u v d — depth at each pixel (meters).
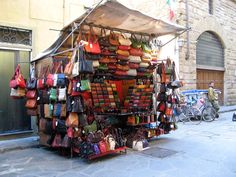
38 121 6.70
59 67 5.94
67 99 5.45
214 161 5.40
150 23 6.24
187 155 5.86
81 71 5.08
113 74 6.79
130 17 5.74
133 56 6.92
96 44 5.88
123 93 7.84
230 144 6.81
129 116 7.04
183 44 12.27
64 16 8.36
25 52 7.66
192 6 12.85
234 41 16.61
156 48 7.94
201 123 10.39
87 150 5.36
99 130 5.93
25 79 7.25
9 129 7.34
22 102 7.57
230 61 16.28
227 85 16.06
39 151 6.31
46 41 8.01
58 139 5.86
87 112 6.16
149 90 7.64
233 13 16.38
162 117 7.48
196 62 13.52
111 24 6.16
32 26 7.70
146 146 6.52
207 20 13.91
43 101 6.16
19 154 6.06
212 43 14.90
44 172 4.87
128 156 5.84
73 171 4.91
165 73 7.38
